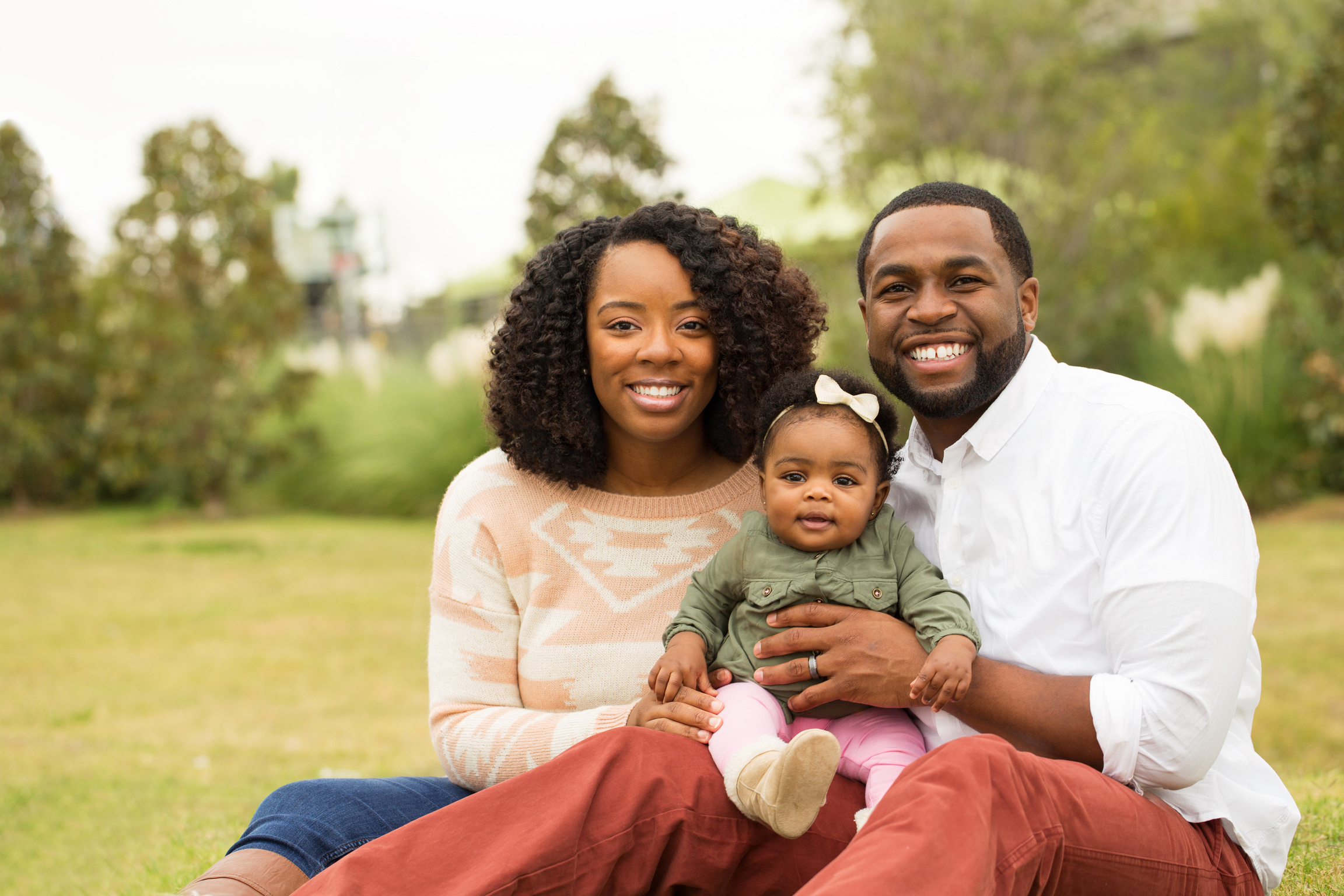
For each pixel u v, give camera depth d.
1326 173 9.30
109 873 3.55
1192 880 1.97
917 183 11.26
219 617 8.48
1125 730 1.94
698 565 2.53
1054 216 11.61
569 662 2.44
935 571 2.31
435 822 1.93
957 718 2.19
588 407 2.54
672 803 1.98
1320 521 10.17
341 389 15.20
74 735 5.64
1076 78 11.73
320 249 22.70
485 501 2.54
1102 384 2.20
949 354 2.25
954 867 1.66
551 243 2.61
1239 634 1.95
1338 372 10.50
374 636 7.88
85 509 14.90
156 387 13.82
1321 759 4.70
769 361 2.57
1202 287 12.80
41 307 14.26
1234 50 17.41
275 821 2.17
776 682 2.21
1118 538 2.05
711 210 2.63
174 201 13.25
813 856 2.06
